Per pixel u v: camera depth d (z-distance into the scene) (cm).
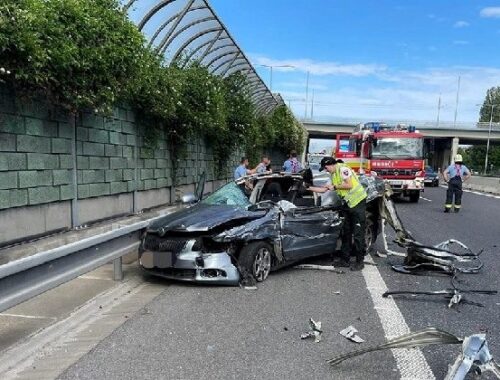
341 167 781
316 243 779
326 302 589
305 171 853
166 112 1123
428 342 379
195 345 445
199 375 384
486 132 6781
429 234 1148
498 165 9919
